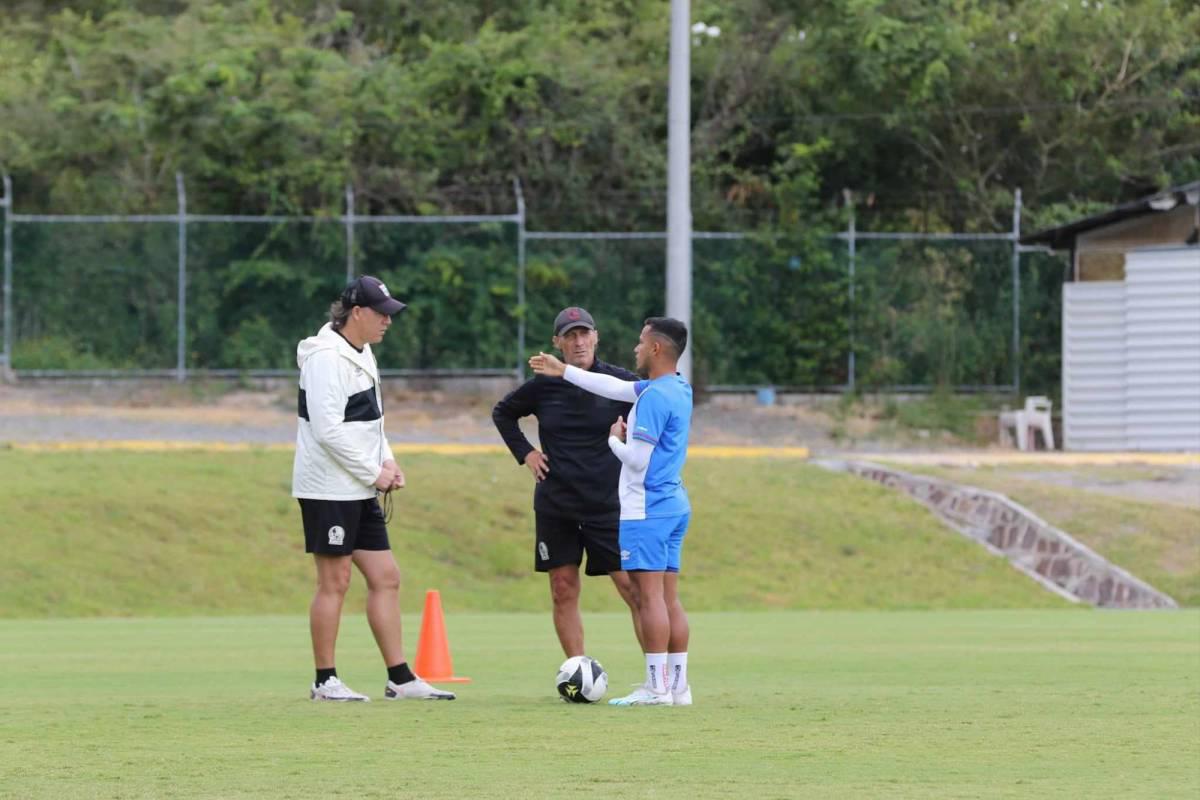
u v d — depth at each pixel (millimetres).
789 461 92375
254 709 32156
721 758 25391
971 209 142250
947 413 118062
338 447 33625
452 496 84188
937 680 38500
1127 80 141750
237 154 127062
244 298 117438
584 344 36531
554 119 136000
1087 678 38844
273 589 75250
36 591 71625
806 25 140875
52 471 83812
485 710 32000
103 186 130625
